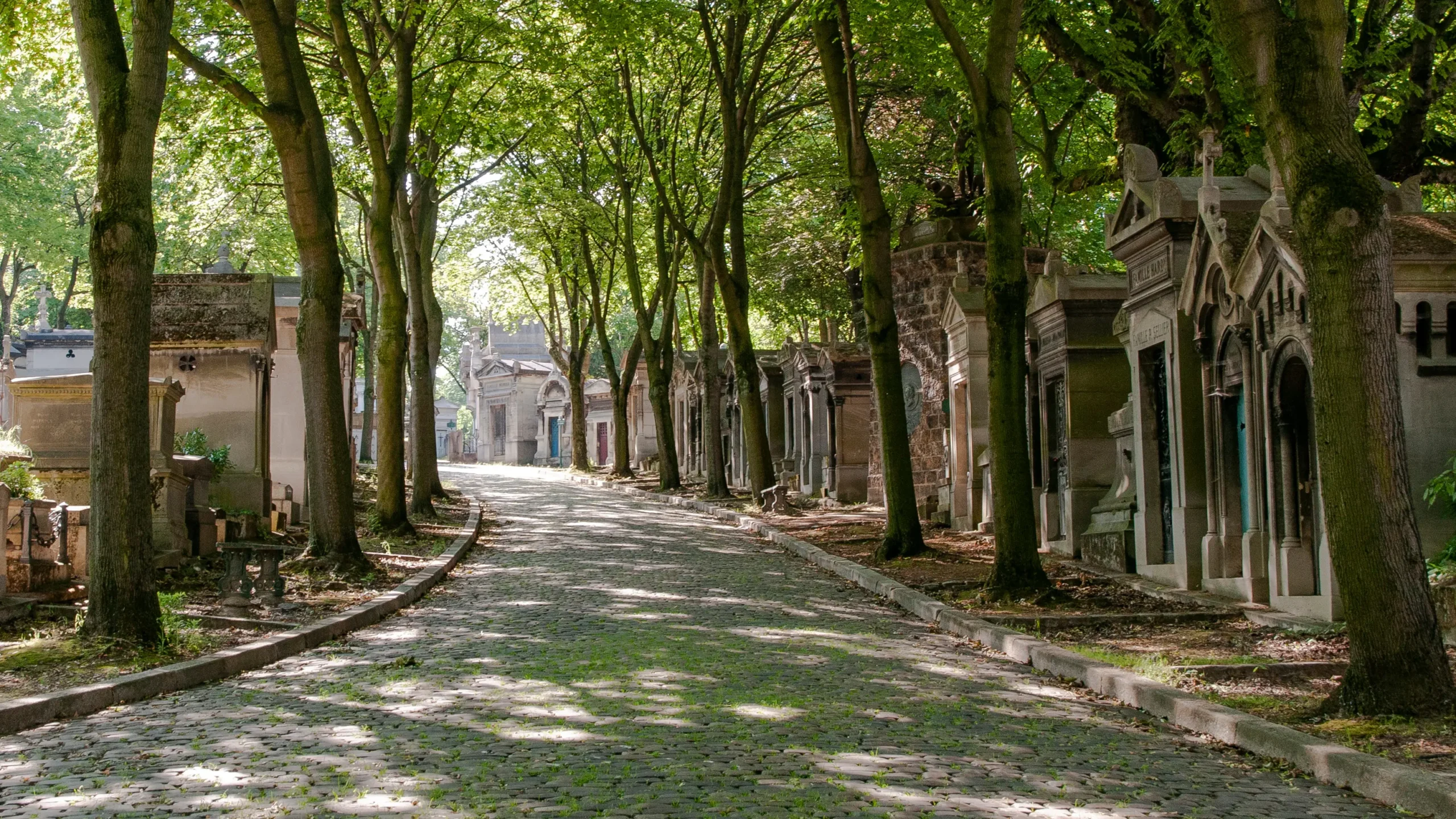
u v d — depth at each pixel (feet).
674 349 191.62
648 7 81.30
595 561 69.46
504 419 290.15
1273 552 43.75
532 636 42.11
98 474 36.76
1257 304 44.34
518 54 90.94
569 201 127.13
